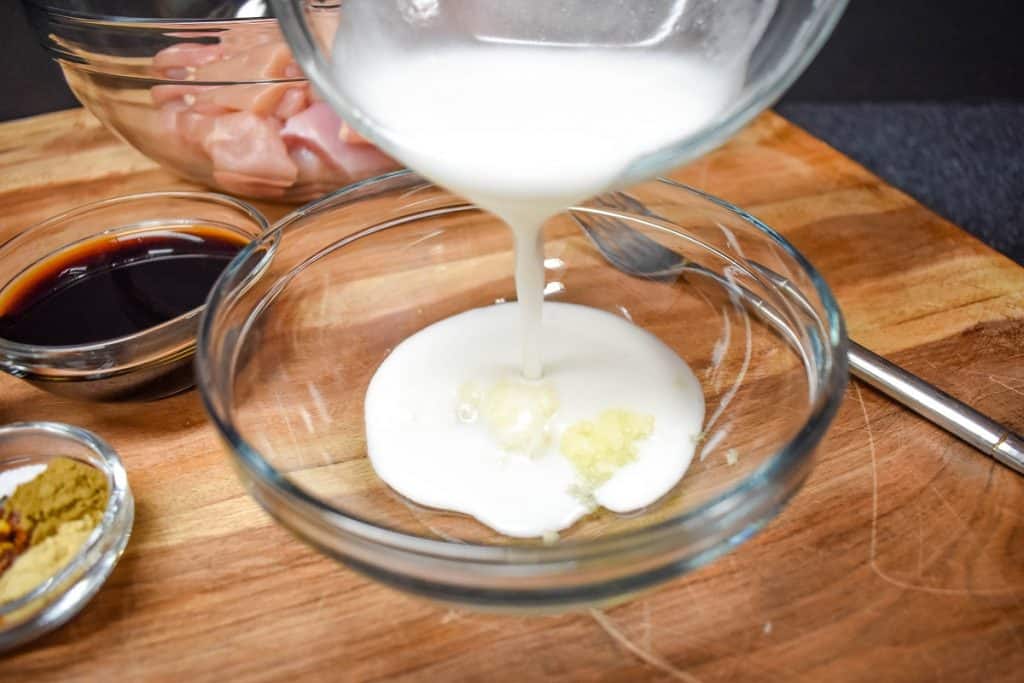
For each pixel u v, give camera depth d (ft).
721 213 1.20
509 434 1.05
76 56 1.29
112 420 1.16
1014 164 2.18
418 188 1.28
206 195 1.34
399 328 1.23
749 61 0.90
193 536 1.03
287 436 1.09
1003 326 1.24
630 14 0.95
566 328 1.19
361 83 0.91
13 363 1.09
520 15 0.96
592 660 0.91
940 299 1.28
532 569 0.82
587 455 1.03
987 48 2.51
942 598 0.95
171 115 1.34
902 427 1.11
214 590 0.98
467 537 0.99
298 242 1.22
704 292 1.25
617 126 0.88
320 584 0.98
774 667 0.90
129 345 1.09
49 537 1.00
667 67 0.93
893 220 1.42
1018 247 1.91
